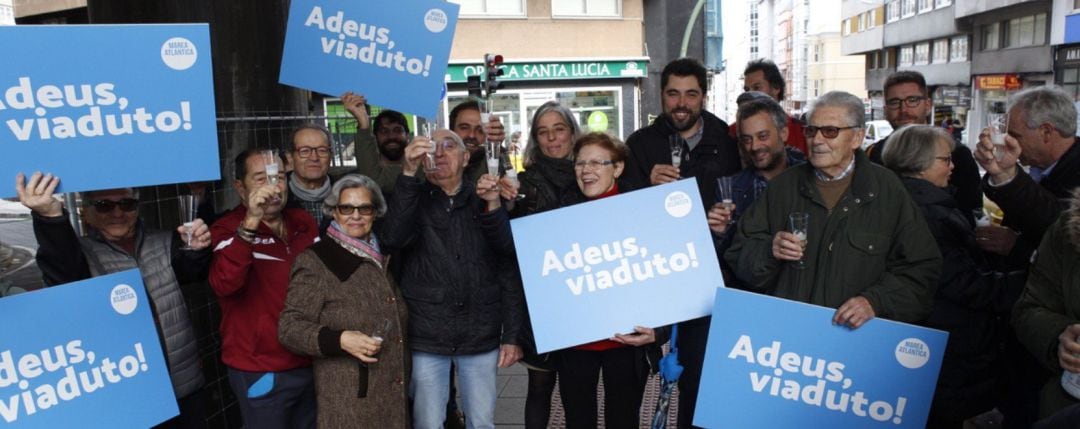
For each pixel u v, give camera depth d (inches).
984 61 1258.6
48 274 110.9
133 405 110.3
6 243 301.6
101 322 107.8
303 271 122.9
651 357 136.6
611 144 133.9
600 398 189.2
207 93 112.7
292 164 162.1
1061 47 1013.2
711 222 135.7
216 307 163.5
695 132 167.8
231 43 179.8
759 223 122.0
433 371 137.5
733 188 147.6
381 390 125.0
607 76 805.9
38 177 101.7
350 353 118.5
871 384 111.3
